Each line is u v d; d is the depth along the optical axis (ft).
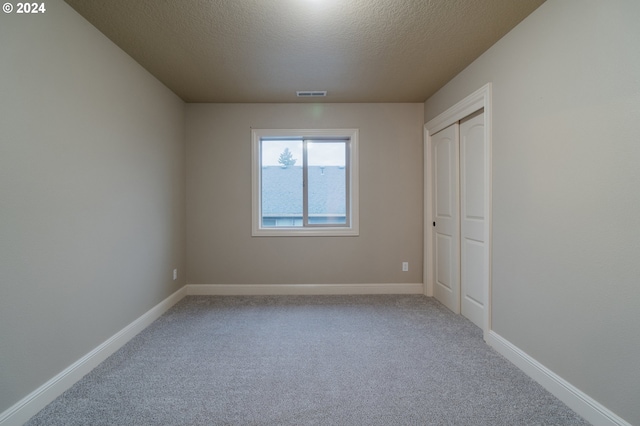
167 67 8.77
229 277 12.14
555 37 5.62
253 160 12.04
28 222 5.08
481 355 7.14
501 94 7.19
